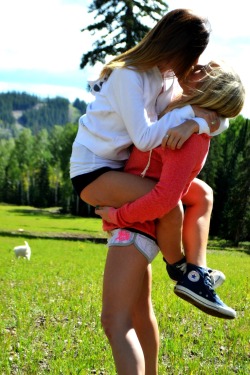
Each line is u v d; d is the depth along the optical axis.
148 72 3.54
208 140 3.54
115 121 3.54
